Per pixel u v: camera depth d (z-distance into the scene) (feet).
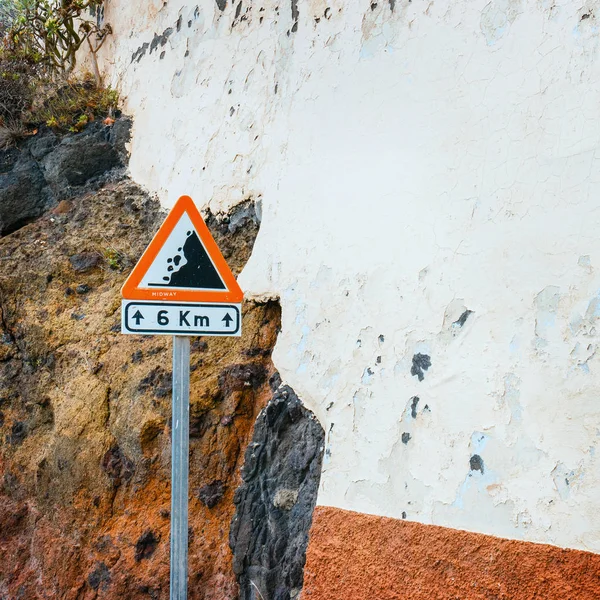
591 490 9.75
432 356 12.03
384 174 13.58
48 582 16.75
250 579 14.24
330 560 12.59
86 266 20.18
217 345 16.55
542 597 9.91
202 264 11.60
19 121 24.06
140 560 15.38
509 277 11.19
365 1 14.75
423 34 13.26
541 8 11.34
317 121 15.38
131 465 16.38
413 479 11.89
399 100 13.53
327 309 14.23
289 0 17.13
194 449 15.64
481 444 11.07
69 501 17.07
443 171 12.47
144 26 22.97
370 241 13.60
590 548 9.66
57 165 22.45
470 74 12.27
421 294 12.43
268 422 14.88
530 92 11.30
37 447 18.56
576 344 10.21
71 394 18.06
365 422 12.90
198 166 19.08
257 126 17.40
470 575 10.70
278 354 15.12
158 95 21.67
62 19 24.93
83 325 19.04
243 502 14.76
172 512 11.23
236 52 18.79
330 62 15.33
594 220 10.26
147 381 16.85
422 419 11.97
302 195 15.43
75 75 25.46
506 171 11.48
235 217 17.60
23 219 22.33
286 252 15.57
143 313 11.31
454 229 12.11
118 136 22.75
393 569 11.66
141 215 20.81
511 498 10.55
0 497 18.67
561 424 10.20
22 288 20.43
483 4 12.25
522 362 10.80
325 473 13.35
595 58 10.53
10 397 19.51
